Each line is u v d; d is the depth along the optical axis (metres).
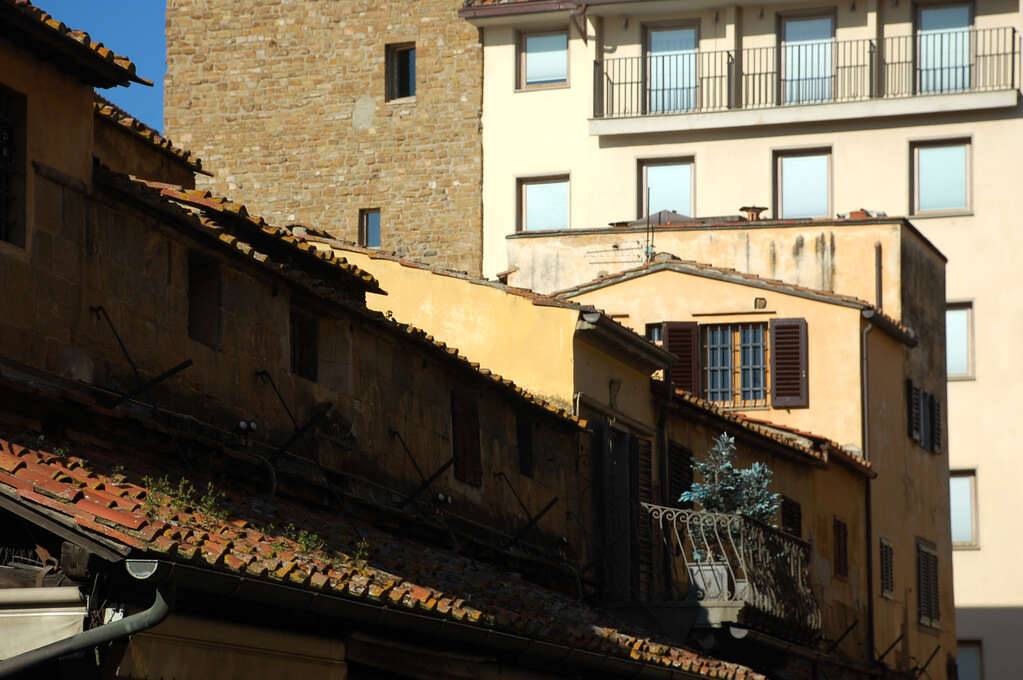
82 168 17.92
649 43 61.91
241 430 20.17
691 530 31.70
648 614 30.41
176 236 19.33
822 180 60.28
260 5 63.91
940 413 50.28
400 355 24.56
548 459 29.14
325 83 63.16
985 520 58.50
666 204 60.94
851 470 42.25
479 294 30.98
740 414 41.47
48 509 13.38
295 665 16.52
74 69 17.77
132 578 13.48
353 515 22.39
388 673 18.17
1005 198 59.38
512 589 23.52
